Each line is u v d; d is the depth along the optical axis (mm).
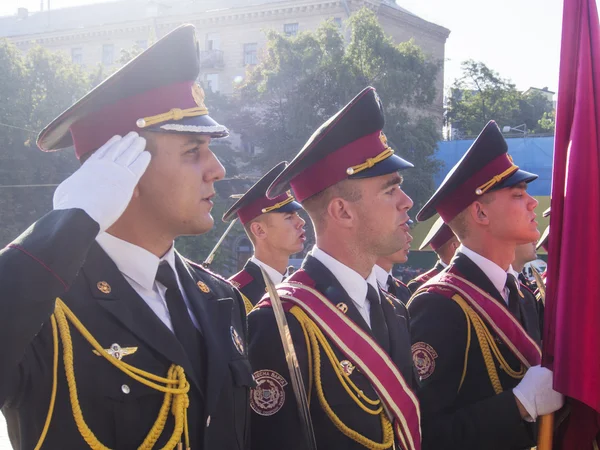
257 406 2510
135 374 1836
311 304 2623
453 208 3406
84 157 2025
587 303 2557
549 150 26875
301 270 2801
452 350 3070
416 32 37094
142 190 1981
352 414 2537
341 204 2697
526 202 3270
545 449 2770
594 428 2666
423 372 3051
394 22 36000
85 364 1791
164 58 1983
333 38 23938
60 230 1658
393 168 2674
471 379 3094
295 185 2846
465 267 3297
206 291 2205
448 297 3164
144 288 1992
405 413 2588
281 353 2535
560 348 2582
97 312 1853
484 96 41188
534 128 44594
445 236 5500
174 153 1992
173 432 1854
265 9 35406
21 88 25516
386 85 22422
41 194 24781
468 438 2850
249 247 26547
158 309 2004
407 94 23172
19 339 1580
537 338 3475
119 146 1849
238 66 36344
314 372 2557
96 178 1759
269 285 2459
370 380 2566
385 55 22766
